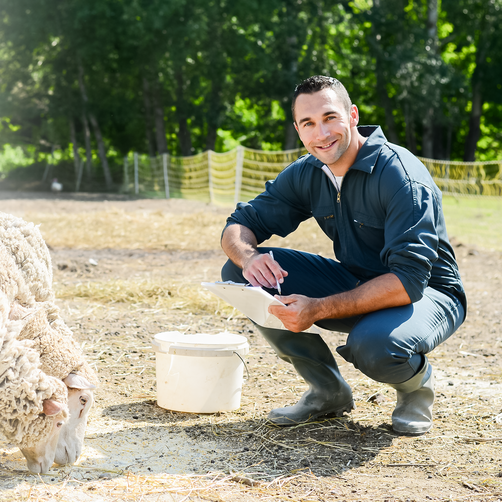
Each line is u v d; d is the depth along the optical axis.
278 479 2.40
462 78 27.45
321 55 27.45
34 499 2.16
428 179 2.80
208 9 24.94
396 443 2.81
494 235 12.05
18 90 28.94
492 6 27.23
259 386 3.65
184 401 3.17
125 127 30.36
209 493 2.28
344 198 2.94
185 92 28.22
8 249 2.38
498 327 5.27
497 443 2.83
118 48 25.95
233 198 18.75
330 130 2.73
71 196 21.84
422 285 2.66
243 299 2.80
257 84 27.41
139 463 2.54
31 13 25.47
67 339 2.47
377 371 2.67
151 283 6.12
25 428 2.25
